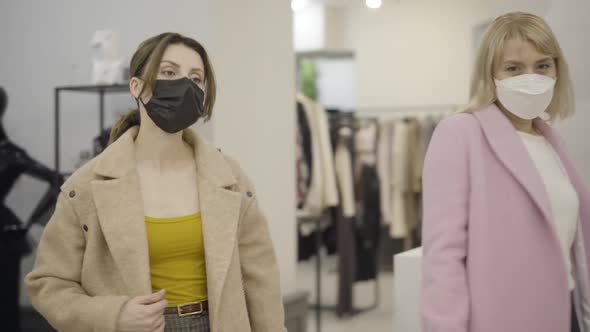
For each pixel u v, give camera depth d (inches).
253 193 67.6
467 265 56.1
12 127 143.1
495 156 58.4
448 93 259.9
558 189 59.8
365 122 229.3
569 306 57.2
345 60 275.1
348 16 278.2
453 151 58.2
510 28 60.6
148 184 61.6
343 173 198.4
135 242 58.1
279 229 138.3
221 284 59.4
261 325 64.9
